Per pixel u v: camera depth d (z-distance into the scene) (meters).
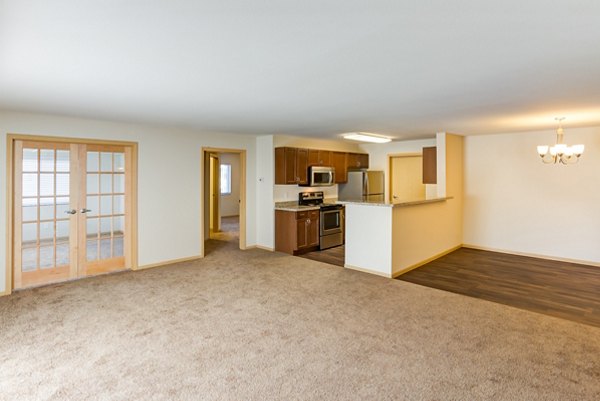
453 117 4.42
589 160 5.29
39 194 4.36
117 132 4.87
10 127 4.06
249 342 2.91
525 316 3.43
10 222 4.10
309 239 6.40
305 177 6.63
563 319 3.36
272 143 6.38
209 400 2.16
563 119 4.55
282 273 4.95
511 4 1.55
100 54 2.18
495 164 6.17
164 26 1.78
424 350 2.78
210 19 1.70
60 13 1.63
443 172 5.96
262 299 3.90
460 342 2.90
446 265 5.36
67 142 4.48
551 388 2.28
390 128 5.43
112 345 2.85
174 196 5.49
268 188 6.50
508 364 2.57
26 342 2.89
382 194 7.68
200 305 3.72
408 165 7.51
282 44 2.02
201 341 2.92
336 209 6.87
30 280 4.32
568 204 5.50
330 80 2.76
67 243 4.60
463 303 3.77
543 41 1.97
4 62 2.33
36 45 2.03
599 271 5.00
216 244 7.06
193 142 5.70
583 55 2.19
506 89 3.02
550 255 5.69
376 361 2.62
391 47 2.07
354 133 6.11
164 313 3.51
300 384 2.33
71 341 2.91
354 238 5.16
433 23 1.75
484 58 2.25
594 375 2.42
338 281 4.57
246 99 3.41
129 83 2.84
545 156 5.67
